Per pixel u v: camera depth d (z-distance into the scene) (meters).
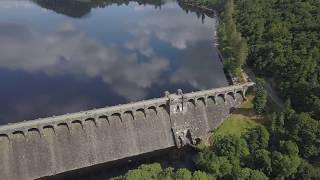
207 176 181.62
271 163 190.12
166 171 181.62
